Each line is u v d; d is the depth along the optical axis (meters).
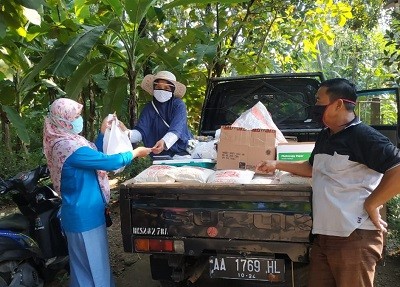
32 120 9.84
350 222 2.21
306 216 2.42
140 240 2.68
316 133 4.43
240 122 3.24
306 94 4.70
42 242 3.33
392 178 2.08
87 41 5.26
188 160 3.16
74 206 2.80
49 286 3.67
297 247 2.47
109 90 6.48
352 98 2.28
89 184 2.86
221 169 2.96
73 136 2.87
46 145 2.89
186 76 6.97
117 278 3.79
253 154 2.92
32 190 3.29
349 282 2.26
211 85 4.86
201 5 7.37
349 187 2.23
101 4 6.59
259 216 2.48
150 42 6.04
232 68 8.56
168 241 2.64
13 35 5.88
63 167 2.78
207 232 2.57
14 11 4.16
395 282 3.51
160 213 2.63
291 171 2.64
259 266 2.58
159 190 2.61
